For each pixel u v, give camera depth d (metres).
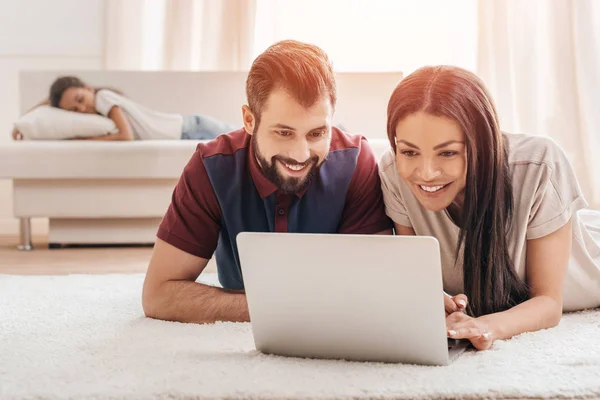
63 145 3.49
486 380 1.26
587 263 1.82
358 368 1.35
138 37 4.52
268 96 1.51
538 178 1.62
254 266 1.40
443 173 1.49
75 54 4.59
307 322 1.41
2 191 4.55
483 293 1.61
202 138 3.88
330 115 1.55
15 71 4.57
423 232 1.70
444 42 4.57
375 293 1.34
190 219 1.74
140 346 1.51
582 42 4.02
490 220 1.57
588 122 4.02
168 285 1.76
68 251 3.54
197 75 4.00
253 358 1.42
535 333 1.59
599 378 1.27
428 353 1.36
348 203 1.74
